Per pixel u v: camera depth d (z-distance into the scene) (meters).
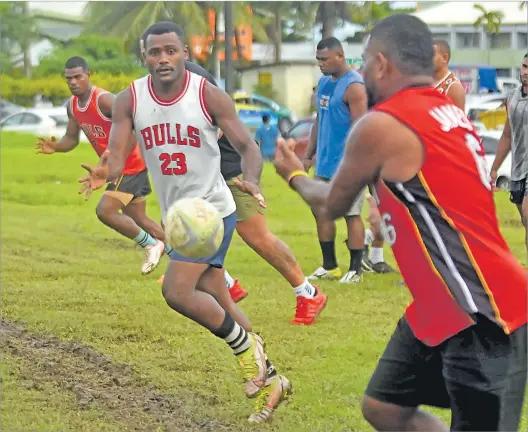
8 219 34.62
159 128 13.82
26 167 51.84
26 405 14.07
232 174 17.92
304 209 38.47
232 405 14.33
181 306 13.50
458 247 9.09
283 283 23.34
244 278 23.91
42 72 110.62
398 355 9.91
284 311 20.27
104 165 13.73
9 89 103.88
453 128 9.25
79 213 37.00
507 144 22.47
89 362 16.47
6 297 21.42
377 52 9.52
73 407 14.07
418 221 9.12
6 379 15.33
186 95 13.71
